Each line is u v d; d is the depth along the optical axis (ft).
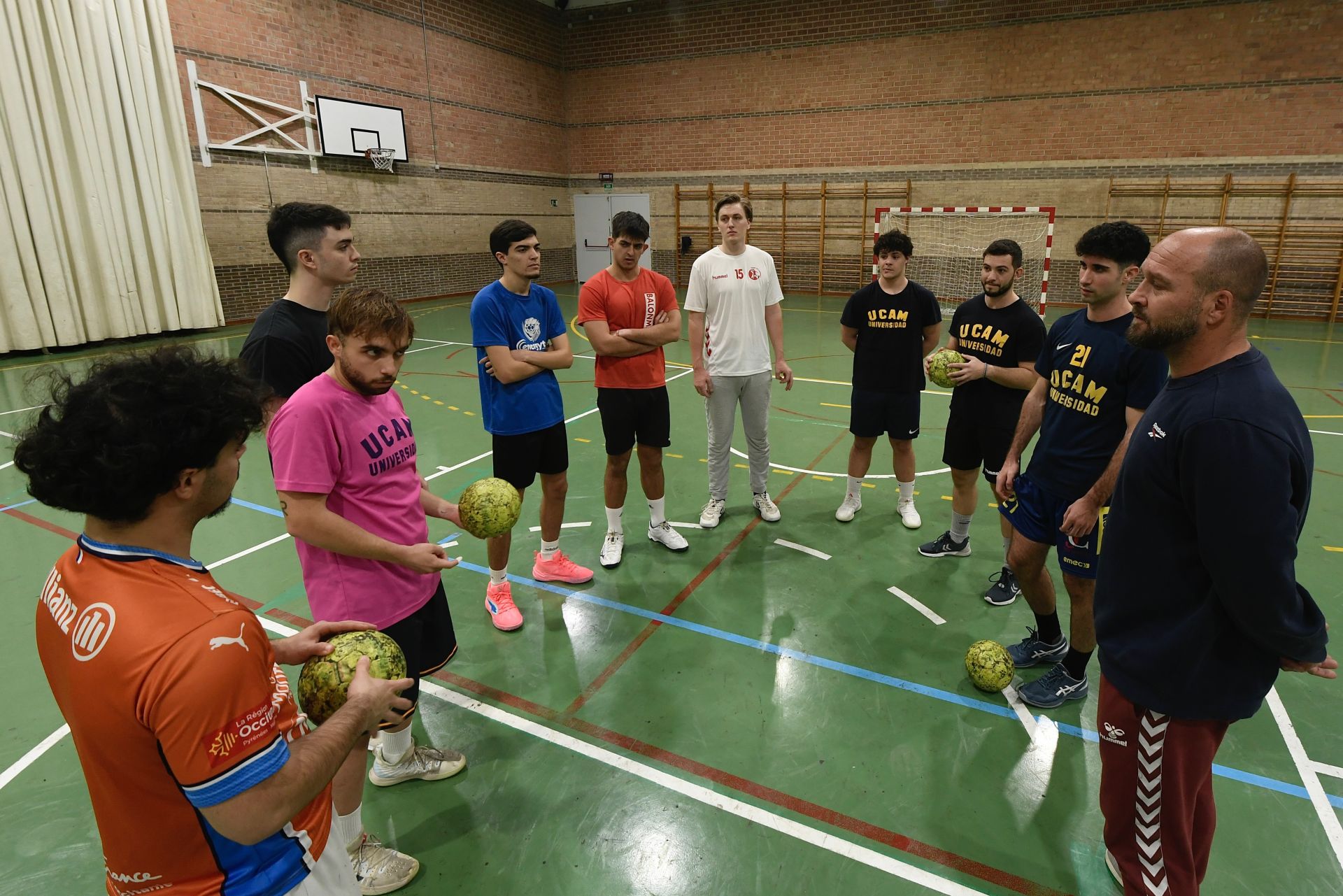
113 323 32.37
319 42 39.68
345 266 8.15
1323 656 5.06
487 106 50.98
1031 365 11.51
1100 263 8.02
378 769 8.18
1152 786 5.60
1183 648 5.22
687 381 28.96
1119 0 39.91
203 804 3.24
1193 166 40.63
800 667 10.41
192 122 34.81
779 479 17.92
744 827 7.61
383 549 6.21
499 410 10.95
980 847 7.33
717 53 51.37
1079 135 42.75
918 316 13.50
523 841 7.50
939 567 13.30
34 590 12.75
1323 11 36.24
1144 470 5.33
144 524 3.44
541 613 11.92
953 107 45.42
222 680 3.19
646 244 12.26
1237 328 4.99
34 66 28.81
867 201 49.42
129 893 3.67
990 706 9.52
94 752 3.31
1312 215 38.93
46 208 29.84
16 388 25.29
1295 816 7.66
